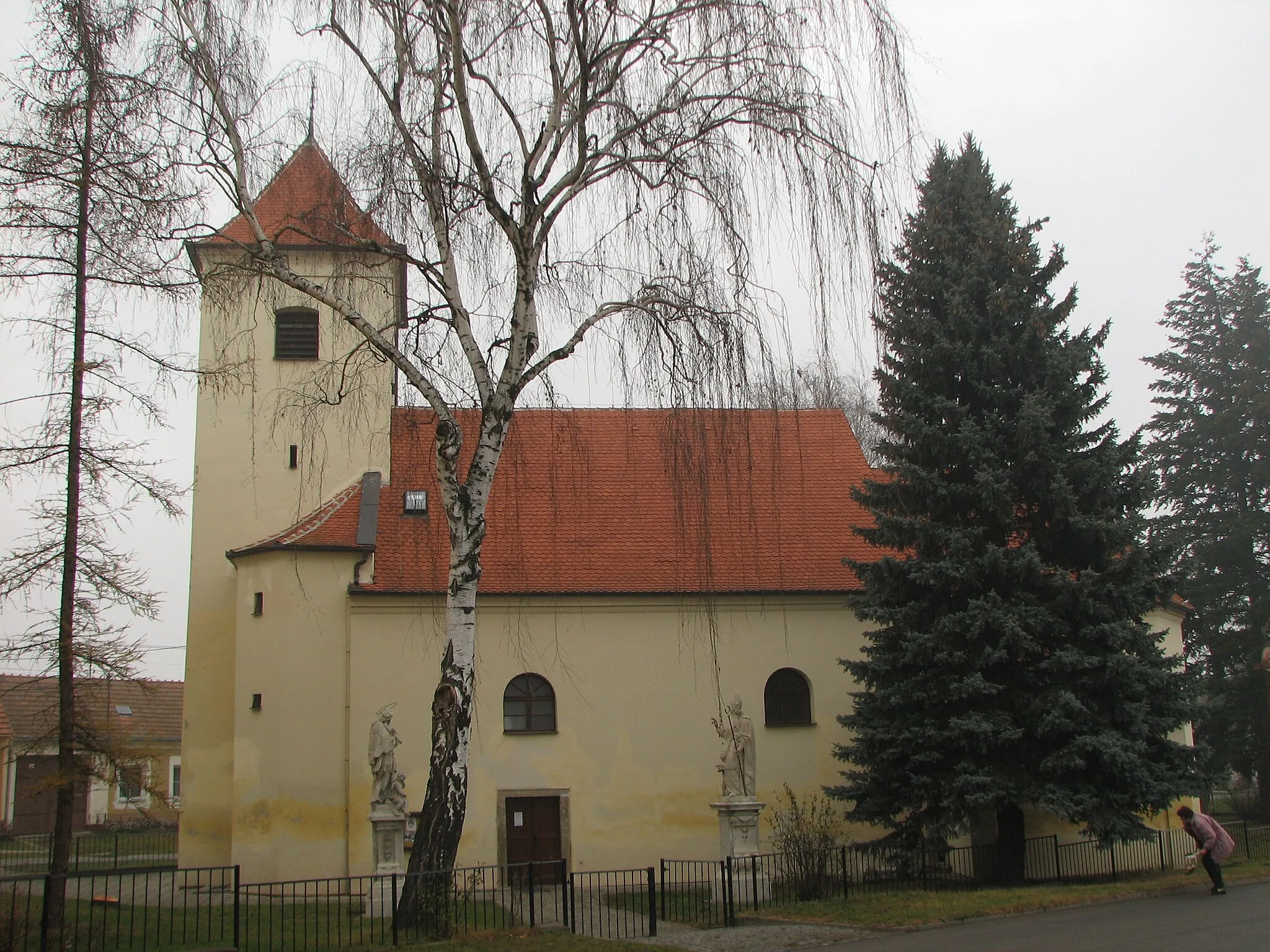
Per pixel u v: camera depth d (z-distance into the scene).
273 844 21.05
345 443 24.50
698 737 22.88
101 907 18.17
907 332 20.36
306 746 21.48
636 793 22.47
